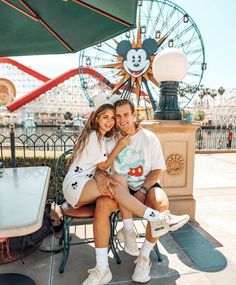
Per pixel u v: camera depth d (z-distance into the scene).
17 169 2.12
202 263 2.21
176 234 2.76
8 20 2.02
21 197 1.35
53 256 2.31
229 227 2.95
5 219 1.06
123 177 2.04
